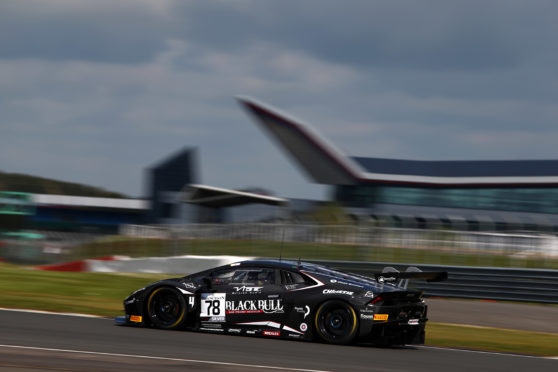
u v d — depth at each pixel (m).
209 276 33.47
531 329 46.19
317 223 86.62
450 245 80.31
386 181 173.75
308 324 30.97
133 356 24.08
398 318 30.48
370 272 69.19
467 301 63.56
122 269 78.25
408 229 80.94
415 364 26.14
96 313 40.44
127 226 94.62
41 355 23.38
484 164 176.12
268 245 85.62
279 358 25.55
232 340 30.19
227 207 152.25
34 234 97.06
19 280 59.41
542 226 100.12
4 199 120.19
